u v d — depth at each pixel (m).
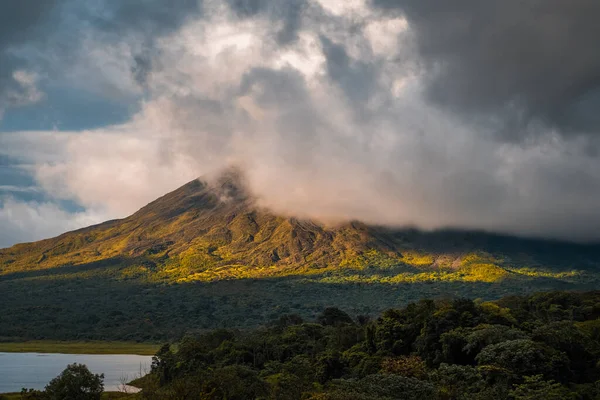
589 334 94.25
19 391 108.25
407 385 69.50
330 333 122.69
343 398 61.97
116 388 112.44
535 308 126.88
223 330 133.25
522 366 78.25
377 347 100.06
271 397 77.19
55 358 175.25
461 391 72.62
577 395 73.44
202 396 74.44
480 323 98.00
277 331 135.38
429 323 96.69
